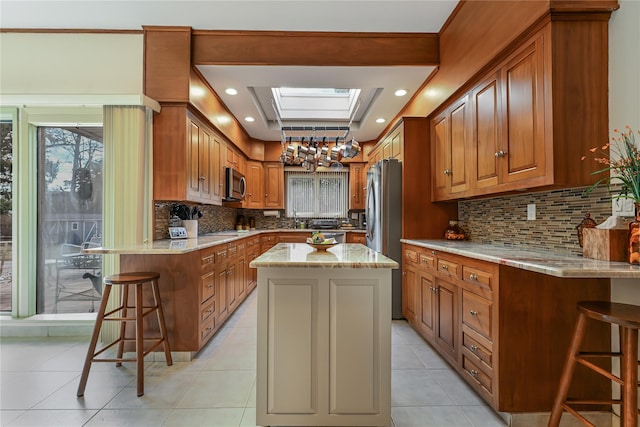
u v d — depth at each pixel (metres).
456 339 2.08
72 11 2.48
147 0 2.36
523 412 1.61
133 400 1.85
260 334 1.58
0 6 2.41
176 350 2.36
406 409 1.77
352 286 1.58
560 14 1.58
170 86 2.71
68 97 2.57
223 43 2.79
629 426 1.21
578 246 1.77
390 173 3.27
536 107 1.68
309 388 1.58
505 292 1.62
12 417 1.69
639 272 1.23
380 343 1.59
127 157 2.56
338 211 5.80
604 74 1.60
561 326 1.63
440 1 2.39
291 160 3.30
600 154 1.59
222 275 2.95
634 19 1.49
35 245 2.85
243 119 4.31
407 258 3.07
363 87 3.30
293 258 1.68
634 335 1.21
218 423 1.64
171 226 3.07
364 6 2.45
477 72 2.18
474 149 2.28
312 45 2.81
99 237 2.85
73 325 2.77
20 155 2.76
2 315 2.81
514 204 2.33
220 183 3.74
